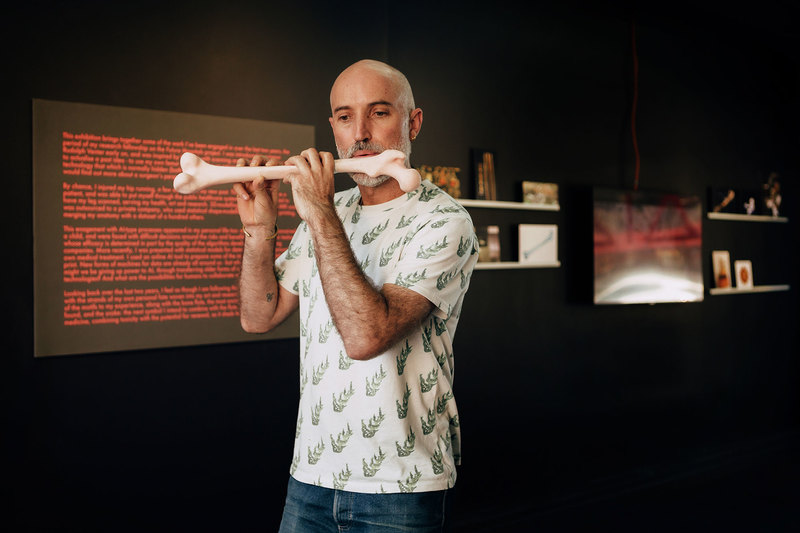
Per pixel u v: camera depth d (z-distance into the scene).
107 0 2.11
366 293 1.04
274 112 2.43
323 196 1.09
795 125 4.71
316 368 1.22
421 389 1.18
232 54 2.34
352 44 2.62
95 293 2.06
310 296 1.28
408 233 1.20
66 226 2.02
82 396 2.07
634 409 3.67
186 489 2.24
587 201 3.46
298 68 2.49
